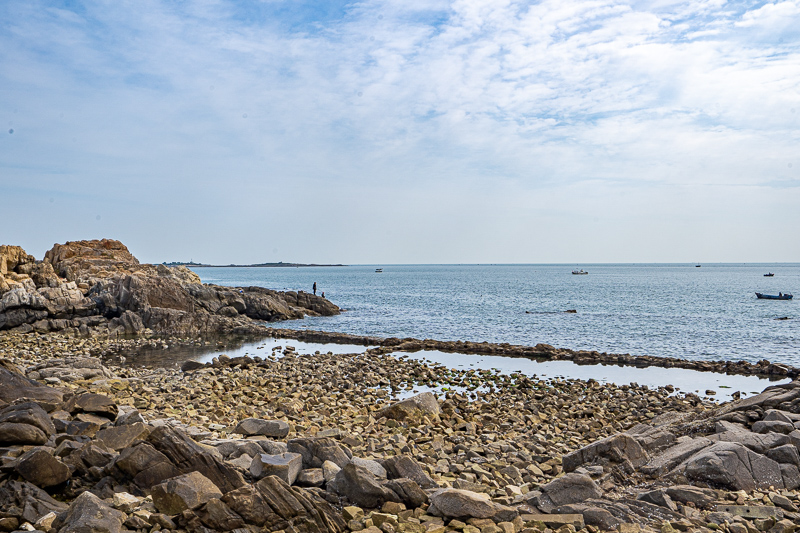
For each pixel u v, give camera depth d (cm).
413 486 1015
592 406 2275
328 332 4916
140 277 5622
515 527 921
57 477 955
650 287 14525
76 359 2561
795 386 1623
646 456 1255
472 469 1283
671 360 3475
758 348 4175
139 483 979
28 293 4728
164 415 1828
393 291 12988
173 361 3478
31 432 1073
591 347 4312
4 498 894
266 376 2827
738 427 1354
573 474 1077
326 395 2405
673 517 978
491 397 2477
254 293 6938
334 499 1000
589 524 953
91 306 5041
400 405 1955
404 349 4041
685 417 1603
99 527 775
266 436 1494
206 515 845
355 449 1413
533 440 1669
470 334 5109
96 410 1356
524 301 9275
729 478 1111
